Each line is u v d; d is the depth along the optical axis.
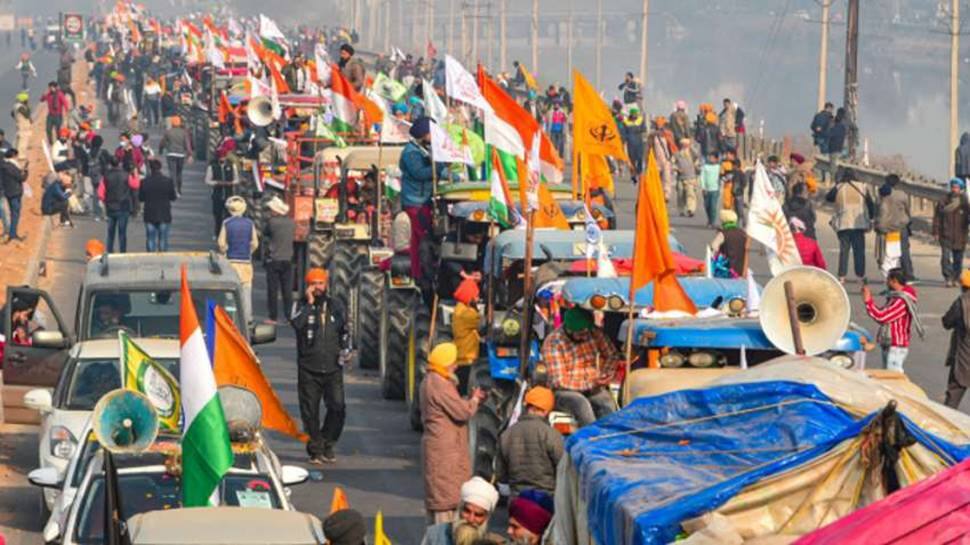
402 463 52.19
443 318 53.72
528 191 47.06
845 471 25.77
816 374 29.48
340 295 72.75
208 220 117.06
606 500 26.95
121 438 31.16
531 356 43.41
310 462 52.19
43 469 39.75
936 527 22.08
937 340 73.38
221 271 53.50
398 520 45.53
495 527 43.34
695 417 29.38
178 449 36.03
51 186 107.44
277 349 73.12
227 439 32.62
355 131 88.56
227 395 38.75
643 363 38.44
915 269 94.38
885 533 22.14
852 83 153.75
